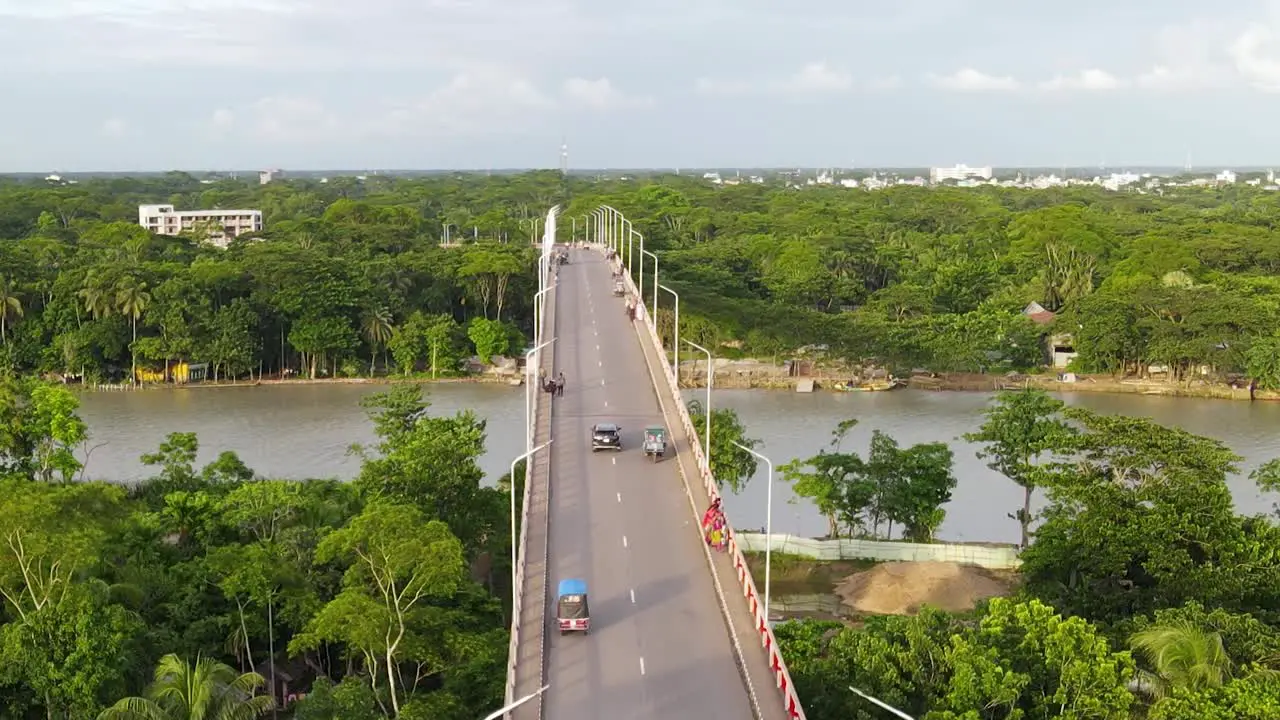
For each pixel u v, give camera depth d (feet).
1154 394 506.07
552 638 157.38
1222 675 158.61
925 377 536.01
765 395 499.51
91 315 534.37
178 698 147.54
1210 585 196.65
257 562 194.49
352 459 370.32
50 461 291.58
